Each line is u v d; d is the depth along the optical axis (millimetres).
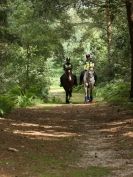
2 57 28906
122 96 27031
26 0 27922
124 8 29531
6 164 10695
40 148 13109
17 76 32531
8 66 31344
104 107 24688
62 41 41438
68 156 12258
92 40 44906
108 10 26297
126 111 21234
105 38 41625
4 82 30391
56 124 18609
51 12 26250
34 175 9820
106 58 41844
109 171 10422
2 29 25172
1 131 15352
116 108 23156
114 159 11805
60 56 37562
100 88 37625
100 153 12695
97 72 40312
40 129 16891
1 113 19469
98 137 15523
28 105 27062
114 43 35875
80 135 16016
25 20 32188
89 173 10227
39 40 32938
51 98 33812
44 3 25422
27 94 29656
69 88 31188
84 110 23844
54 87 58219
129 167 10766
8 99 23250
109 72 38531
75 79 32594
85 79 31109
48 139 14797
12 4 28484
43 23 32844
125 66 33062
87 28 44875
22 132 15773
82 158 12023
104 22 41188
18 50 32219
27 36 32156
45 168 10617
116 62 36344
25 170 10258
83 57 50000
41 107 26047
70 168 10758
